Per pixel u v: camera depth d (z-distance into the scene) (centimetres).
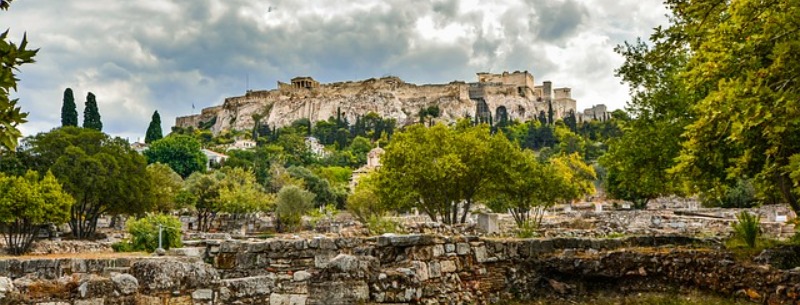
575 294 1828
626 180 2781
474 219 5272
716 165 2014
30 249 3897
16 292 997
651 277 1820
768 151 1554
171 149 14625
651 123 2642
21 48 662
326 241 1703
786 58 1348
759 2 1436
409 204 4525
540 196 4700
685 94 2470
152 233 3762
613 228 3700
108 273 1173
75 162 5178
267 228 7794
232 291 1220
